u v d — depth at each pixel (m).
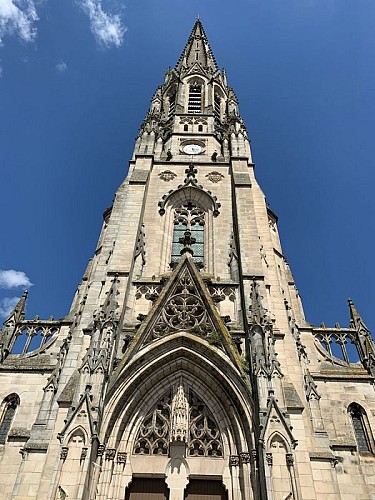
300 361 32.75
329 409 32.25
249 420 24.77
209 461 25.52
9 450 29.09
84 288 42.47
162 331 29.38
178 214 43.69
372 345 36.31
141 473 25.11
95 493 22.38
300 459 23.20
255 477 23.16
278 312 33.66
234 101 65.12
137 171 45.25
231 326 30.50
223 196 44.12
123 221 38.50
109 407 25.20
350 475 28.47
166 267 37.91
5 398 32.47
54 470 21.70
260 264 34.28
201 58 78.44
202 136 54.25
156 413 27.58
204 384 28.28
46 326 38.38
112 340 27.22
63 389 26.14
